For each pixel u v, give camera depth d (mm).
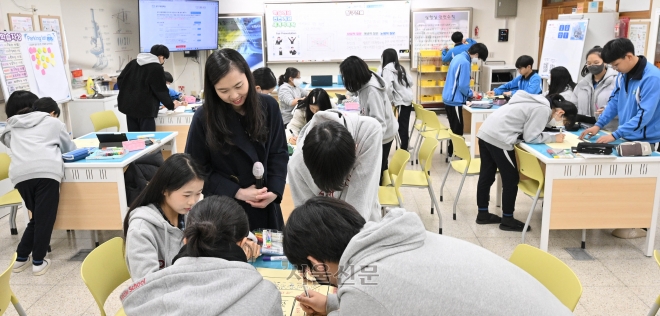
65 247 3506
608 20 5586
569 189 3064
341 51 8281
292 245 1142
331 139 1523
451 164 4199
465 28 8188
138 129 4777
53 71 5188
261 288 1266
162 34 7035
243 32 8180
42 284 2973
